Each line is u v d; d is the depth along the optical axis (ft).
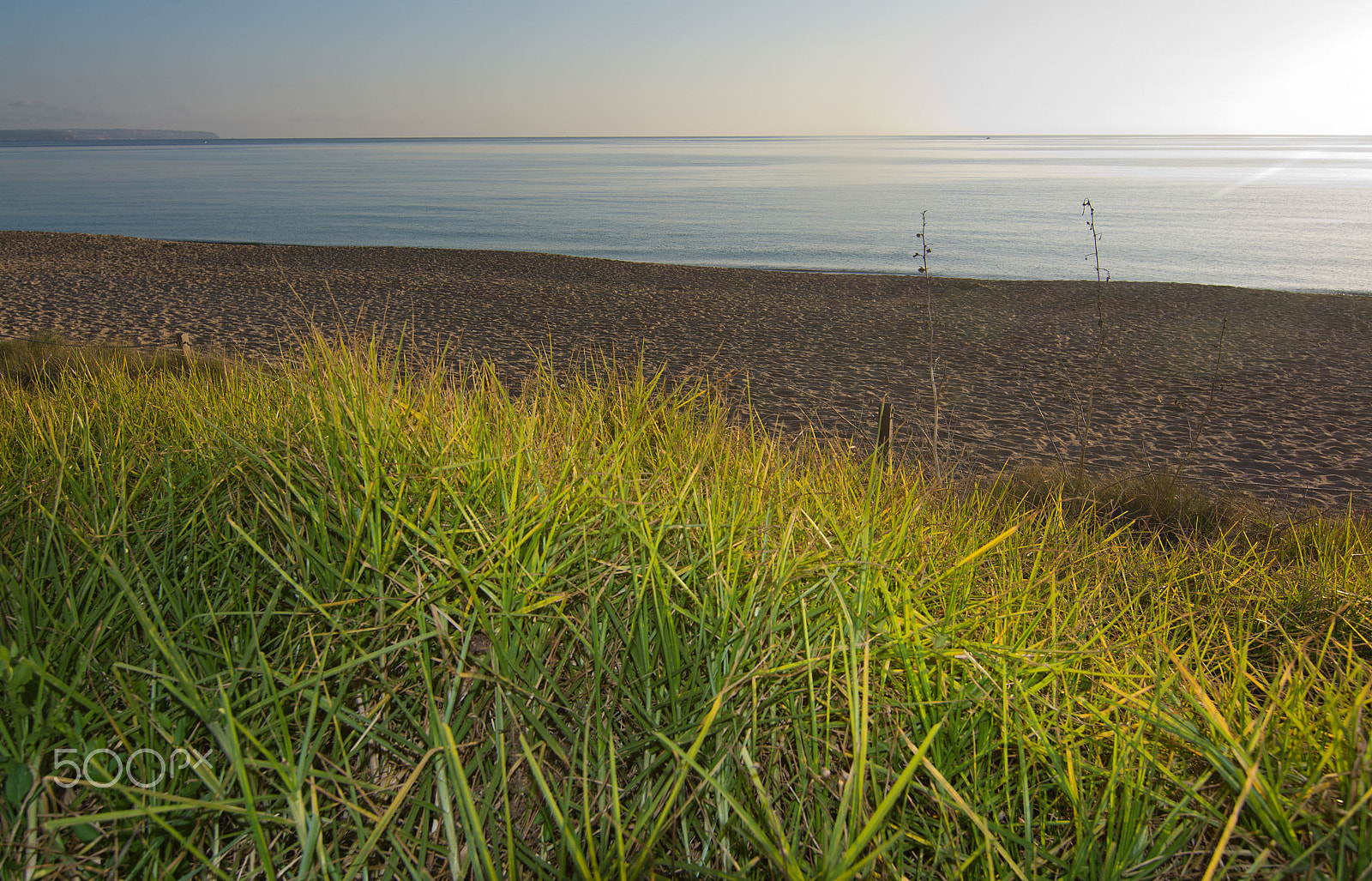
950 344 46.78
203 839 4.15
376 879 4.10
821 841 4.11
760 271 83.15
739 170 396.37
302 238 126.72
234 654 4.83
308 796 4.16
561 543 5.49
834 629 5.00
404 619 4.93
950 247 120.16
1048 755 4.69
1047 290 67.56
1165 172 390.63
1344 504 21.95
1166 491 17.02
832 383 36.70
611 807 4.20
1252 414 31.96
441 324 50.72
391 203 190.19
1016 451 26.55
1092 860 4.15
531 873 4.05
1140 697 5.40
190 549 5.54
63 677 4.45
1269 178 328.49
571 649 5.04
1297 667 7.63
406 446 6.08
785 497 7.53
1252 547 12.04
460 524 5.57
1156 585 10.05
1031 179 318.24
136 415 8.86
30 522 5.56
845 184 279.49
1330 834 3.88
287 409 7.01
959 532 8.85
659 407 9.91
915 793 4.62
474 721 4.65
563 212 172.65
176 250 88.53
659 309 59.47
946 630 5.35
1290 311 56.95
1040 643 5.85
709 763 4.42
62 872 3.90
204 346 40.75
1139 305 59.88
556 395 9.43
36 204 185.37
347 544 5.29
